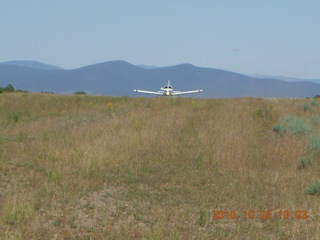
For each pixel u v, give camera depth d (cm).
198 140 2269
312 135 2330
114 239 998
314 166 1847
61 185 1455
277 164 1848
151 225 1096
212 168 1795
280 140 2288
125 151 1961
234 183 1566
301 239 1034
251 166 1809
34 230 1027
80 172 1628
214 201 1336
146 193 1401
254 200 1355
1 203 1205
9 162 1750
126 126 2492
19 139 2311
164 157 1941
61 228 1059
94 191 1411
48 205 1227
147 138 2197
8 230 1016
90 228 1063
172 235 1002
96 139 2130
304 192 1455
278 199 1372
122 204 1272
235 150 1975
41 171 1647
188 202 1315
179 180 1597
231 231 1077
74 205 1235
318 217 1199
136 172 1684
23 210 1117
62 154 1862
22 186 1426
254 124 2738
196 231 1065
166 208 1244
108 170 1703
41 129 2616
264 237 1041
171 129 2495
